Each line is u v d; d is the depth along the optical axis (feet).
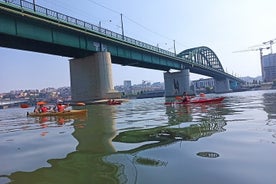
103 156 24.64
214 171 18.60
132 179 17.71
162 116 65.57
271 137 29.07
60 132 45.50
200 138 30.68
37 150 30.55
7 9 120.88
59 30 157.07
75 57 210.18
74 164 22.53
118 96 195.62
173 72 364.58
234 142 27.53
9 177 20.47
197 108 88.07
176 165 20.36
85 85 203.92
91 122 59.93
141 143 29.84
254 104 93.97
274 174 17.47
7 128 60.64
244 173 17.94
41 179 19.24
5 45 151.53
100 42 194.39
